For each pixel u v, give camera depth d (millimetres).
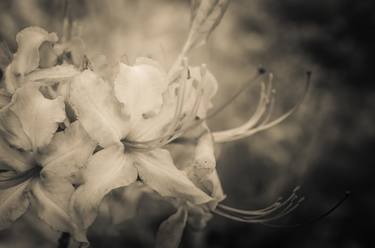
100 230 391
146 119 212
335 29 718
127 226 399
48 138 201
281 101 600
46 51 226
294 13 712
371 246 557
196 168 218
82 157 201
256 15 698
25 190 204
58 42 242
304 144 556
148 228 418
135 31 500
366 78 702
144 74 213
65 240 226
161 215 423
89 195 199
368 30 716
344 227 555
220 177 501
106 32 490
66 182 201
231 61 605
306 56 690
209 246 458
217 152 307
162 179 209
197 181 219
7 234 433
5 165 204
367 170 598
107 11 490
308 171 551
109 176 203
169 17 536
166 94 215
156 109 213
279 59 664
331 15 726
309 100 608
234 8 694
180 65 227
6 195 204
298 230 504
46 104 203
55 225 199
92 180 200
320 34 702
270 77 240
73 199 198
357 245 551
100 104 204
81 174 201
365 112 665
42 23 489
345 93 679
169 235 226
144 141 212
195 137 229
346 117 652
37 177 206
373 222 559
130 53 489
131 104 210
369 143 625
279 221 504
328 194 571
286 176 523
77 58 226
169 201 236
